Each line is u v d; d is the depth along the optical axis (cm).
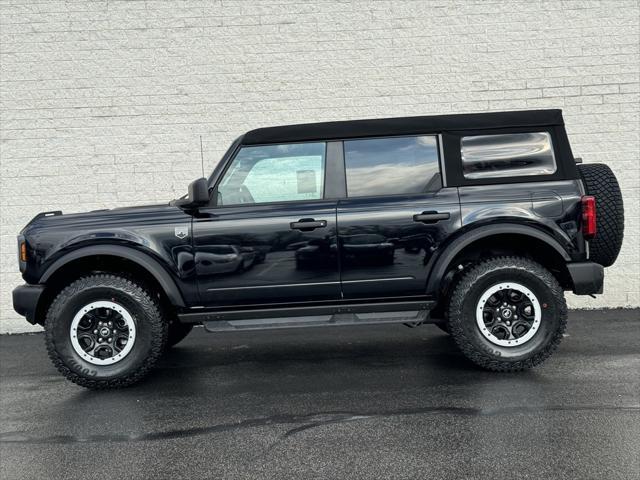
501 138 470
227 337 630
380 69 723
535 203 457
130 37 720
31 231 469
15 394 458
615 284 708
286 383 457
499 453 316
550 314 452
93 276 465
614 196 478
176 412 402
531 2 712
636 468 296
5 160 718
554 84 715
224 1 723
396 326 648
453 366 484
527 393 410
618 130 710
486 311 461
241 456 326
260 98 725
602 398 395
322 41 723
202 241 462
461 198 461
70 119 721
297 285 464
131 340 457
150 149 723
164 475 306
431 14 719
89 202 723
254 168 477
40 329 721
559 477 288
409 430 352
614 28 707
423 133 473
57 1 715
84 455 336
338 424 367
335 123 478
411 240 460
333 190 472
